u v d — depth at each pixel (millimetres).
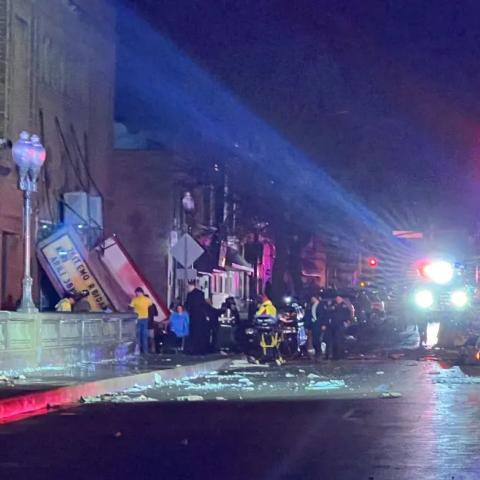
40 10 34531
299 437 14273
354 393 20828
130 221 42906
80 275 34406
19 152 24781
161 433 14781
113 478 11195
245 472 11492
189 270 34812
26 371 23797
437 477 11047
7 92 31422
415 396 20047
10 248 32531
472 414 16906
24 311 24750
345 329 36281
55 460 12398
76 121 38250
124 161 42781
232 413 17250
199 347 34688
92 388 20734
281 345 34875
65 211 36250
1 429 15273
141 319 33094
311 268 67438
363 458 12383
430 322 41219
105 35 41312
